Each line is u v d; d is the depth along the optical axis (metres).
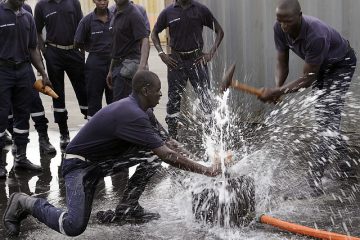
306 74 5.40
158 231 4.76
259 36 7.90
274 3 7.63
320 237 4.41
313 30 5.27
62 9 7.66
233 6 8.10
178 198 5.37
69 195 4.45
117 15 6.95
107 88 7.82
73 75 7.92
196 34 7.55
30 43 6.72
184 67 7.65
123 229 4.85
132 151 4.61
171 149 4.76
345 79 5.72
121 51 7.00
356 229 4.64
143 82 4.42
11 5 6.42
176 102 7.79
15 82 6.55
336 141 5.79
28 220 5.19
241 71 8.16
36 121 7.60
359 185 5.59
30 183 6.36
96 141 4.45
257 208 5.09
